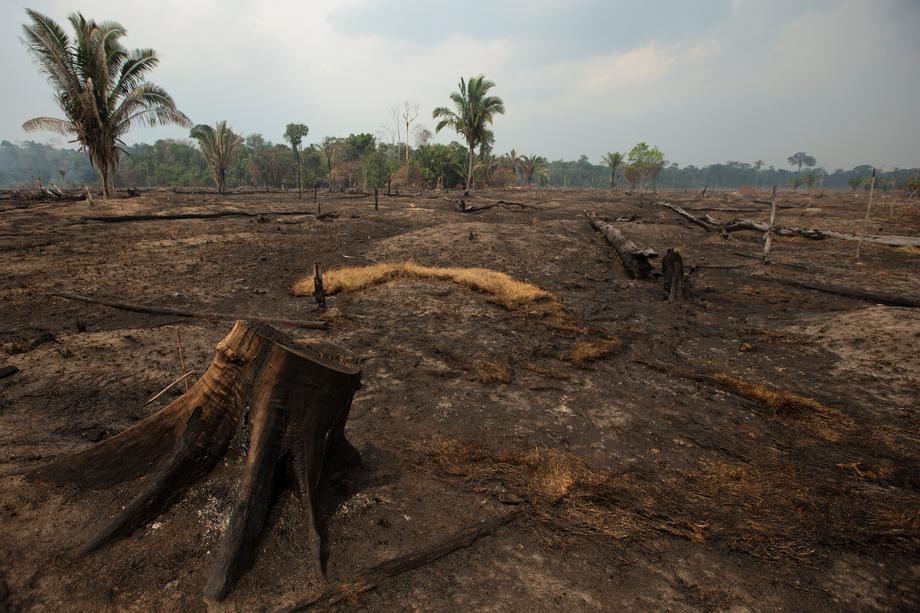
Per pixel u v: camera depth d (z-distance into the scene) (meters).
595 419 5.14
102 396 4.99
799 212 31.89
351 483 3.67
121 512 2.99
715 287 11.90
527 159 73.31
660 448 4.61
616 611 2.71
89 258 12.40
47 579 2.61
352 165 61.44
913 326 7.54
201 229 18.39
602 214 28.11
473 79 38.53
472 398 5.51
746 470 4.25
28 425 4.29
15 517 3.01
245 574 2.77
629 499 3.77
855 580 3.01
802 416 5.34
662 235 20.23
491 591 2.80
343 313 8.40
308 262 13.17
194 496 3.23
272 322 7.71
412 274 10.80
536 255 14.90
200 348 6.47
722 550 3.24
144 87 23.89
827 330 8.14
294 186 73.19
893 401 5.72
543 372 6.30
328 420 3.41
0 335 6.61
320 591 2.70
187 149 94.19
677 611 2.73
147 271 11.13
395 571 2.88
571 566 3.04
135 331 6.97
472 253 14.62
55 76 22.08
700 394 5.88
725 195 62.62
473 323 8.23
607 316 9.12
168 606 2.54
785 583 2.96
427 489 3.76
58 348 6.16
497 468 4.10
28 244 13.78
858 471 4.27
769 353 7.39
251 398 3.30
